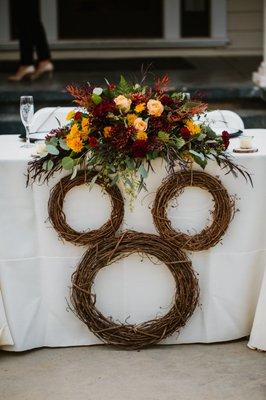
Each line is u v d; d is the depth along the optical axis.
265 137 4.50
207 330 4.14
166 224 3.99
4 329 4.04
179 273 4.02
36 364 3.99
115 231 4.03
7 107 7.22
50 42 9.40
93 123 3.91
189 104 3.99
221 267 4.09
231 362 3.97
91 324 4.07
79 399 3.66
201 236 4.01
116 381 3.81
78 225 4.05
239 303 4.13
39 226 4.04
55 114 4.99
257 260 4.11
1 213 4.00
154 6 9.52
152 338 4.09
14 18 9.40
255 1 9.54
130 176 3.96
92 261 4.02
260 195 4.05
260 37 9.62
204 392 3.70
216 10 9.48
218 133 4.48
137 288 4.11
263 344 4.05
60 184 3.96
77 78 7.93
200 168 4.00
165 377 3.84
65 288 4.10
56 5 9.37
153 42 9.47
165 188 3.96
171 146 3.93
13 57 9.45
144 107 3.93
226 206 3.98
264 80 7.36
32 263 4.07
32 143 4.37
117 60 9.27
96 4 9.48
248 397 3.65
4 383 3.81
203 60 9.25
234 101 7.37
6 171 3.97
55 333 4.14
